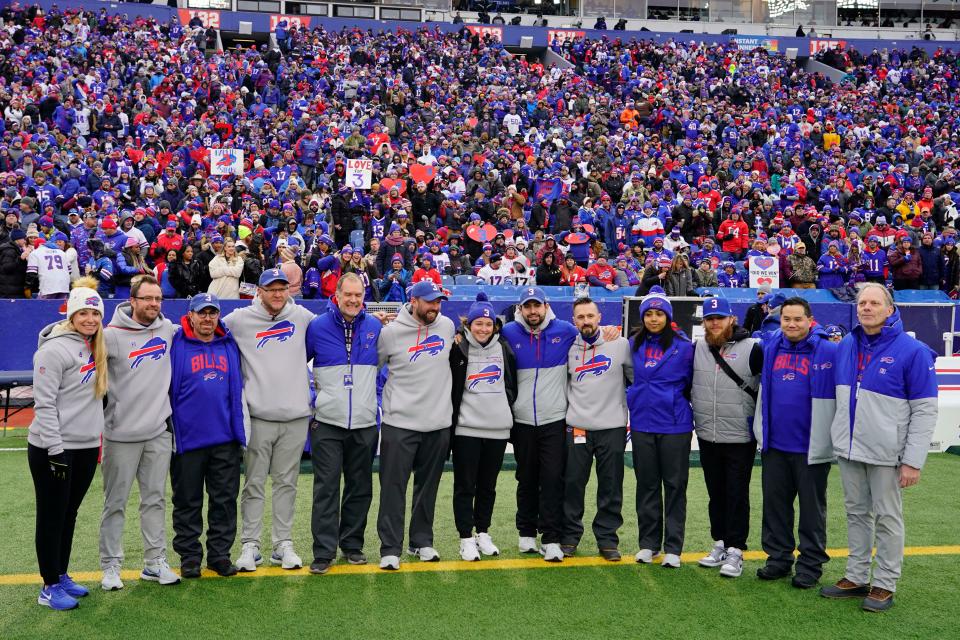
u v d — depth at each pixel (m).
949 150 24.84
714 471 5.75
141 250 13.20
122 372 5.06
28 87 22.03
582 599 5.12
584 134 24.58
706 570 5.68
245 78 25.22
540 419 5.87
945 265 15.32
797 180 21.64
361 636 4.53
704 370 5.66
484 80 28.09
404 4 36.03
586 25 37.75
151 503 5.24
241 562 5.48
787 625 4.77
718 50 34.25
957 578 5.55
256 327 5.50
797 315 5.33
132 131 21.23
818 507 5.39
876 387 5.04
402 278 13.45
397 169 18.25
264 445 5.51
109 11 29.94
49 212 13.95
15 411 10.55
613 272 14.47
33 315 12.18
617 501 5.88
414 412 5.65
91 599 5.00
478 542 5.99
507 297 13.23
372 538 6.30
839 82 33.44
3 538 6.07
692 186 21.16
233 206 16.16
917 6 39.03
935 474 8.44
